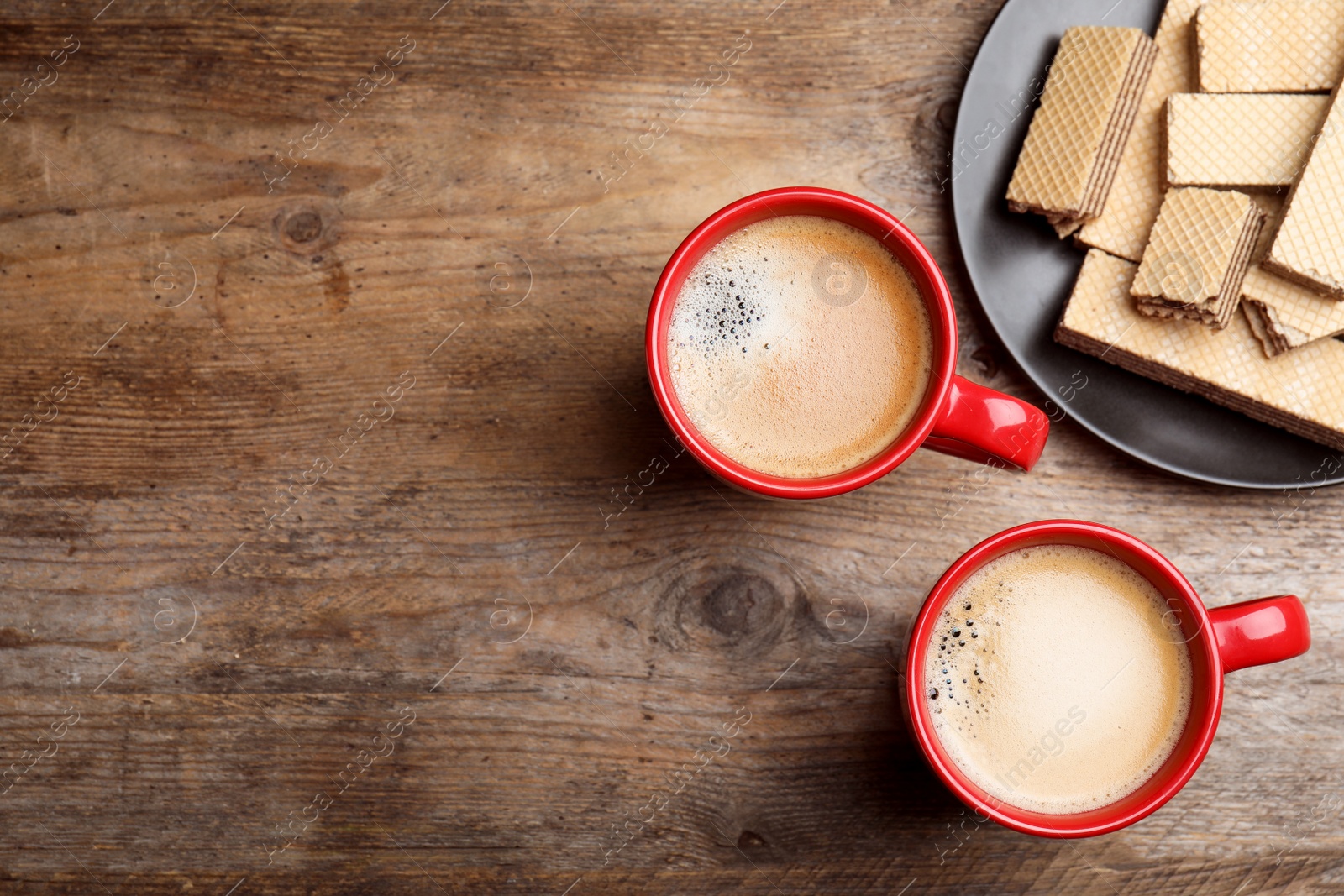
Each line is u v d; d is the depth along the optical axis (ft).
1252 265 2.39
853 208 2.27
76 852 2.45
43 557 2.46
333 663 2.45
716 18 2.46
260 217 2.46
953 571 2.27
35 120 2.47
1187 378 2.39
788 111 2.46
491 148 2.46
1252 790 2.44
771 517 2.45
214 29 2.47
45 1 2.47
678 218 2.46
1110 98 2.37
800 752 2.45
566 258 2.46
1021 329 2.42
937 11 2.46
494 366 2.46
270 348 2.46
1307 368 2.38
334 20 2.47
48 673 2.45
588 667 2.45
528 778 2.45
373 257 2.46
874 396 2.29
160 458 2.46
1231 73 2.39
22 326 2.46
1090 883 2.44
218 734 2.45
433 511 2.45
